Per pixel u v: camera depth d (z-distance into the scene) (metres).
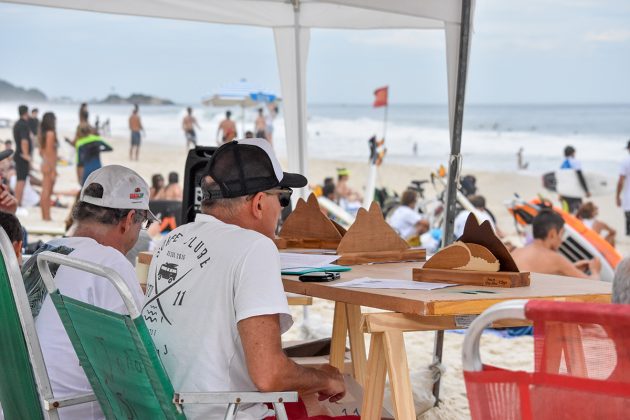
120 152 28.59
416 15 3.93
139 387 1.79
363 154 33.00
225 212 2.14
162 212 8.38
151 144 31.97
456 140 3.87
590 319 1.10
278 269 1.96
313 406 2.38
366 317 2.04
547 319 1.14
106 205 2.47
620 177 13.57
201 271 1.98
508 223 19.06
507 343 5.23
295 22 5.29
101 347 1.86
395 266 2.83
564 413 1.15
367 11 5.25
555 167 28.98
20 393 2.17
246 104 18.91
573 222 7.19
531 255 5.55
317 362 3.17
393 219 9.09
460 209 10.00
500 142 34.22
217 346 1.95
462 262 2.34
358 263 2.89
